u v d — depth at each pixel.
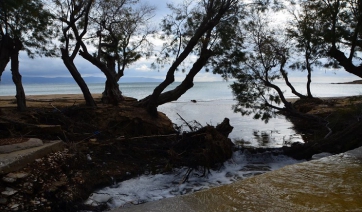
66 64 15.34
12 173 7.02
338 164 4.50
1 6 11.74
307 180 3.69
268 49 19.11
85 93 15.63
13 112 12.88
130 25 20.58
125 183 9.44
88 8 15.77
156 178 9.95
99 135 12.70
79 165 9.31
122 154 11.32
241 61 17.53
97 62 17.39
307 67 24.94
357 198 3.06
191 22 16.86
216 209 2.79
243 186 3.47
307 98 27.84
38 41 15.04
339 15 14.34
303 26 16.78
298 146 12.27
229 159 11.68
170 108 33.44
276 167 11.24
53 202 7.14
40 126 10.98
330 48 15.26
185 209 2.80
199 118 25.14
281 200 3.03
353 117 15.07
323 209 2.81
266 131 19.83
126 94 59.44
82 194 8.06
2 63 12.30
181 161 10.71
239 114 28.19
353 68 14.03
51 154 8.67
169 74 15.30
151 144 12.68
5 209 6.29
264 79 18.75
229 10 16.30
